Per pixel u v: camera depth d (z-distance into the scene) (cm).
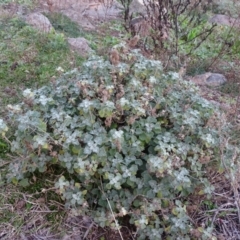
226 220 241
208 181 232
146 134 229
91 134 226
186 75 425
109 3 619
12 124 269
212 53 482
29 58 371
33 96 244
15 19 433
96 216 220
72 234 224
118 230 211
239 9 646
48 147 219
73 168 222
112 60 259
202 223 222
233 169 232
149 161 209
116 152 219
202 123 251
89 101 228
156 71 262
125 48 270
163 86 263
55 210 235
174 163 215
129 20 447
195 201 235
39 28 431
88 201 230
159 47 401
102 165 217
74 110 243
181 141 238
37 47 391
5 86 331
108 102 222
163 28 403
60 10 537
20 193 241
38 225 228
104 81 246
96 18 568
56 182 222
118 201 218
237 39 506
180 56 439
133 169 215
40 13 482
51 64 368
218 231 235
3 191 241
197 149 231
